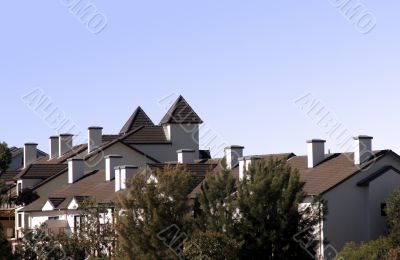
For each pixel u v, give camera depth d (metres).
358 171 52.88
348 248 46.19
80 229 54.00
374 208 52.62
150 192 46.50
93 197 56.81
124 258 46.53
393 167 53.41
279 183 45.06
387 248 45.12
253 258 44.47
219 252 43.50
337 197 52.28
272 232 44.34
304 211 45.50
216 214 45.47
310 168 56.56
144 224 46.22
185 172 48.06
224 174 46.25
